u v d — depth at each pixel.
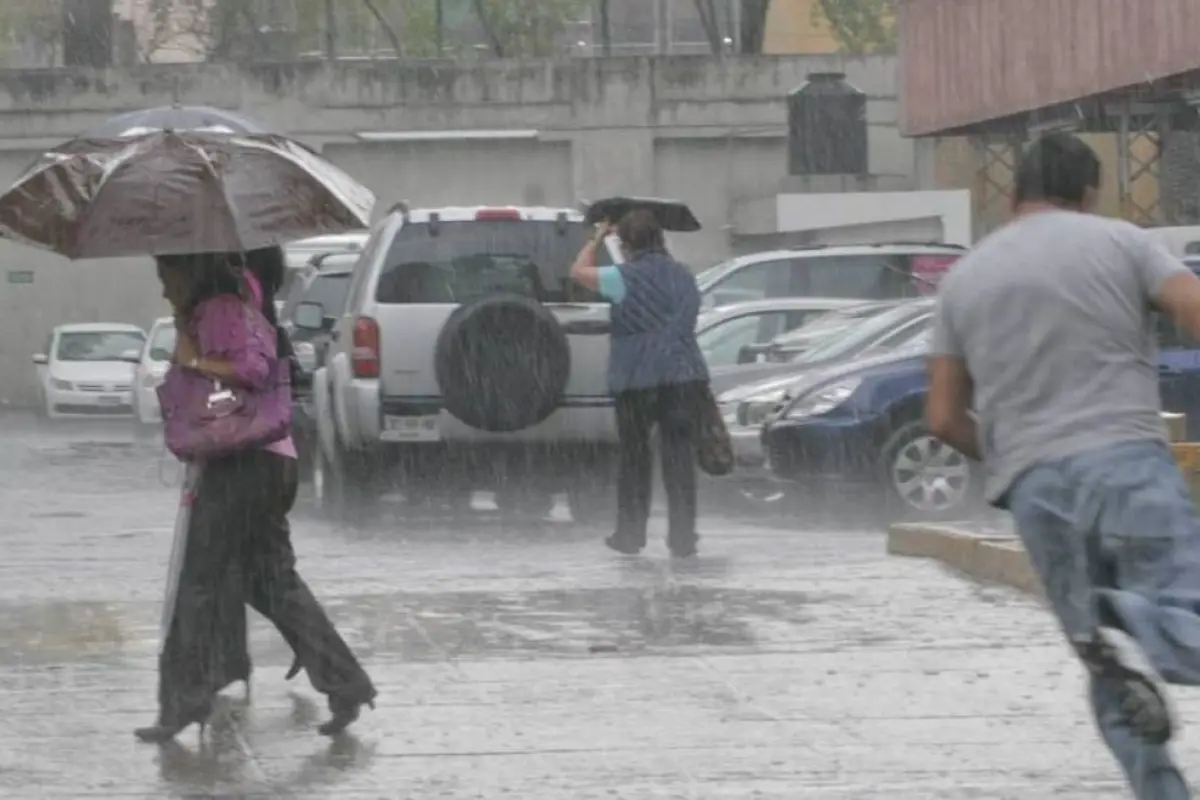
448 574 28.48
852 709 19.02
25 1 112.19
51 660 21.73
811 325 45.69
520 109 93.44
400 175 93.94
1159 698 13.22
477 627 23.41
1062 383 13.74
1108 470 13.47
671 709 19.08
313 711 19.11
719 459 30.34
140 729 18.12
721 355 48.56
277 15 112.19
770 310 48.78
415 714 18.94
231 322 17.42
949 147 89.44
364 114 92.75
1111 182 83.62
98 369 87.06
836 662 21.19
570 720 18.64
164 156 17.39
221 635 17.92
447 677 20.56
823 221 79.56
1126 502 13.41
